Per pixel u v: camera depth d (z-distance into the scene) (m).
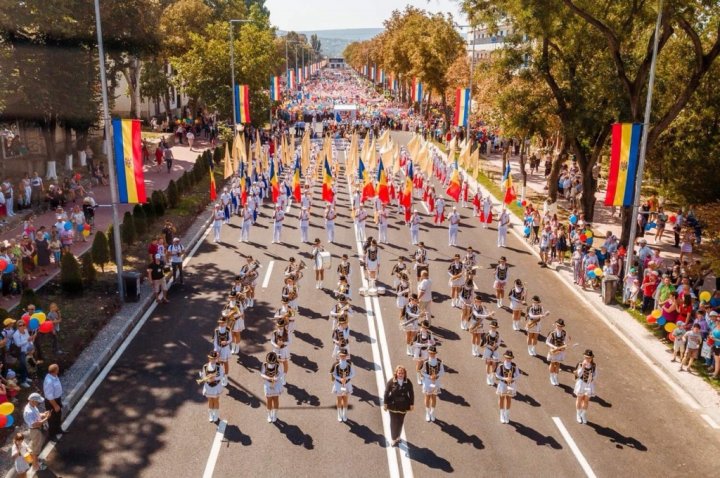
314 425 14.90
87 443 14.00
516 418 15.41
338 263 27.12
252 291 21.98
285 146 46.31
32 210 31.50
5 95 35.12
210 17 66.69
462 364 18.22
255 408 15.59
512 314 21.84
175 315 21.17
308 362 18.03
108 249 25.81
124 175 20.98
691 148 30.20
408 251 29.28
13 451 12.27
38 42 36.25
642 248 24.77
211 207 36.78
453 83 65.44
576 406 15.70
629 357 19.05
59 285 23.17
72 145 45.91
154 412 15.30
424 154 40.25
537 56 32.12
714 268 20.77
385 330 20.34
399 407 13.62
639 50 31.00
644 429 15.09
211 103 55.19
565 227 30.44
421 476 13.06
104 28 40.75
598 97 29.94
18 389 15.52
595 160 32.34
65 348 18.02
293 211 36.34
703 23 27.09
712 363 18.02
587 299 23.91
